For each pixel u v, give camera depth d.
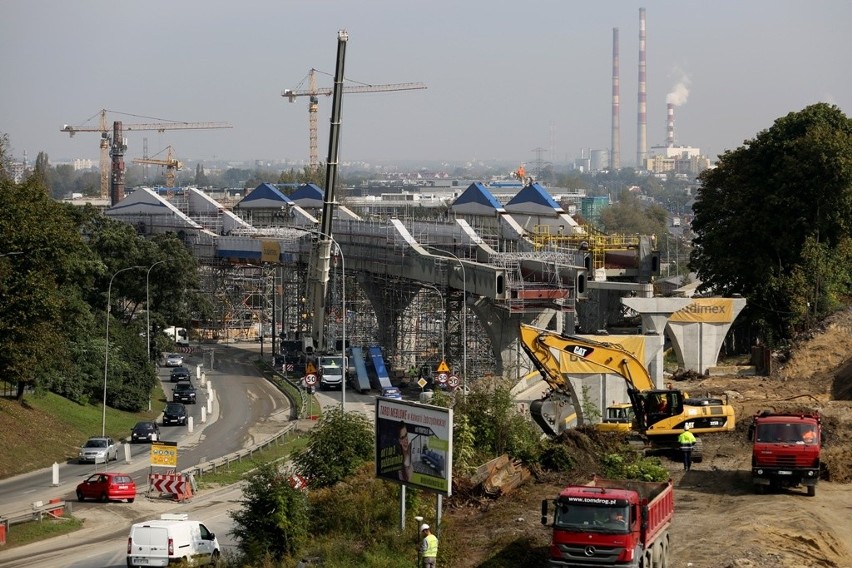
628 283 160.25
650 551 56.03
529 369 158.62
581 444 84.50
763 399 119.19
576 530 52.81
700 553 62.56
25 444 123.19
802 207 157.50
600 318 166.88
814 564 61.78
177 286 192.62
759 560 61.00
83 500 97.75
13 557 76.75
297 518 69.50
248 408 168.38
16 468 115.44
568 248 184.00
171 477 99.69
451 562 61.72
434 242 199.12
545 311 155.88
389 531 66.81
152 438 137.12
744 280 164.75
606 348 93.88
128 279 187.50
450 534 65.31
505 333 159.25
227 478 108.88
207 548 71.06
